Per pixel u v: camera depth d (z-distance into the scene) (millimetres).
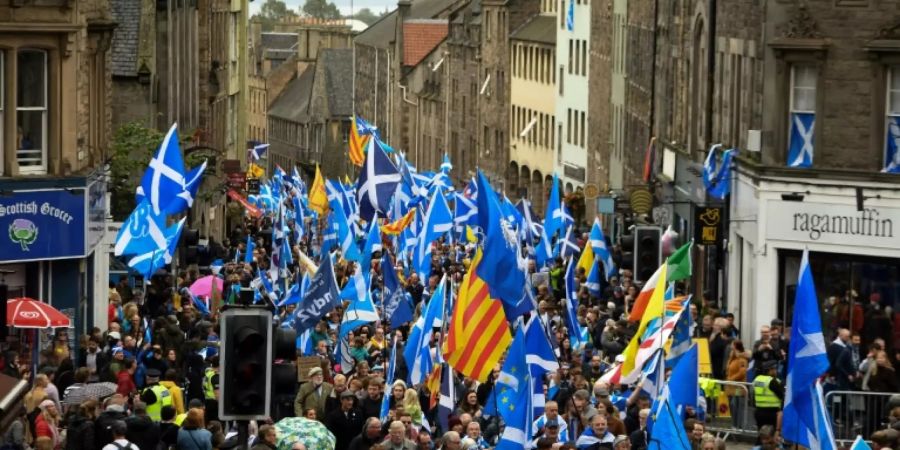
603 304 50062
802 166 49344
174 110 78000
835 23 48656
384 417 32156
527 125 131750
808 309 26750
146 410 31109
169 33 75688
